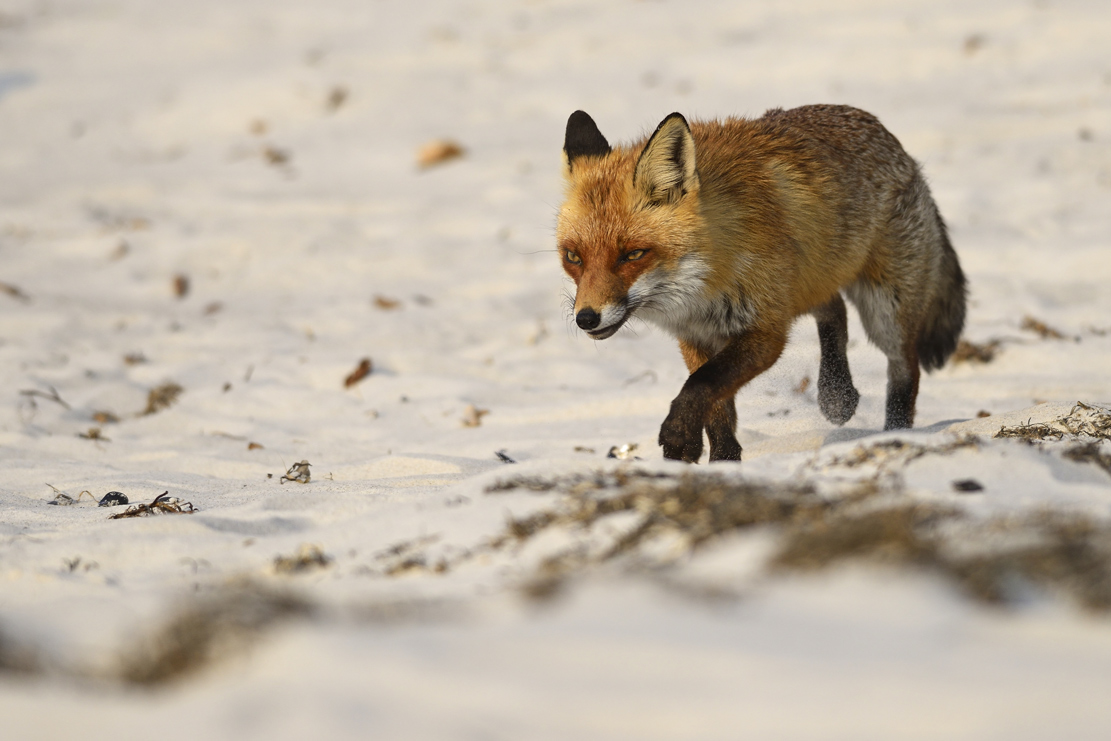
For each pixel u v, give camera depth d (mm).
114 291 19281
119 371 15281
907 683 3096
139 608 5031
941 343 12422
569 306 16062
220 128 28688
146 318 17719
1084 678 3117
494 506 6199
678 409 9258
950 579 3920
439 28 33719
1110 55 24797
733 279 9766
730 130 10508
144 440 12367
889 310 11438
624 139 23812
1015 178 20281
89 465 11023
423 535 6008
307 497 8172
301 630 3793
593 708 3027
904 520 4262
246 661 3701
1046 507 5102
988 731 2865
